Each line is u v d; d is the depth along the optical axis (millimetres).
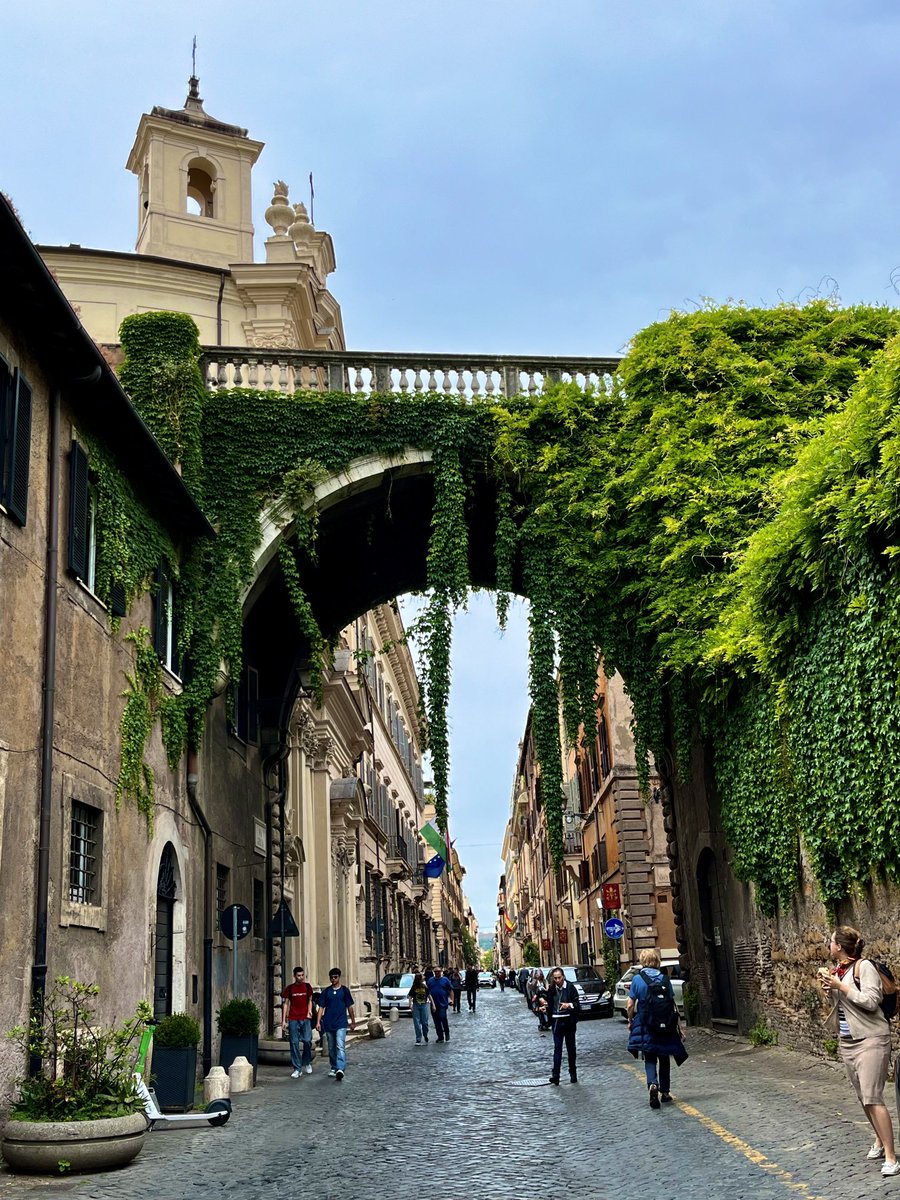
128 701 14852
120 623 14898
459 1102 14258
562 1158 9797
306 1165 10047
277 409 21016
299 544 20812
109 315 31266
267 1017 23766
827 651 13883
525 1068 18406
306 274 32531
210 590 19453
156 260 31641
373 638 51969
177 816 17297
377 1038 29109
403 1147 10867
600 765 42781
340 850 36438
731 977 21000
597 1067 17641
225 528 20156
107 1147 9891
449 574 20766
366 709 44562
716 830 21094
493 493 22484
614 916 39000
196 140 35906
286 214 34188
